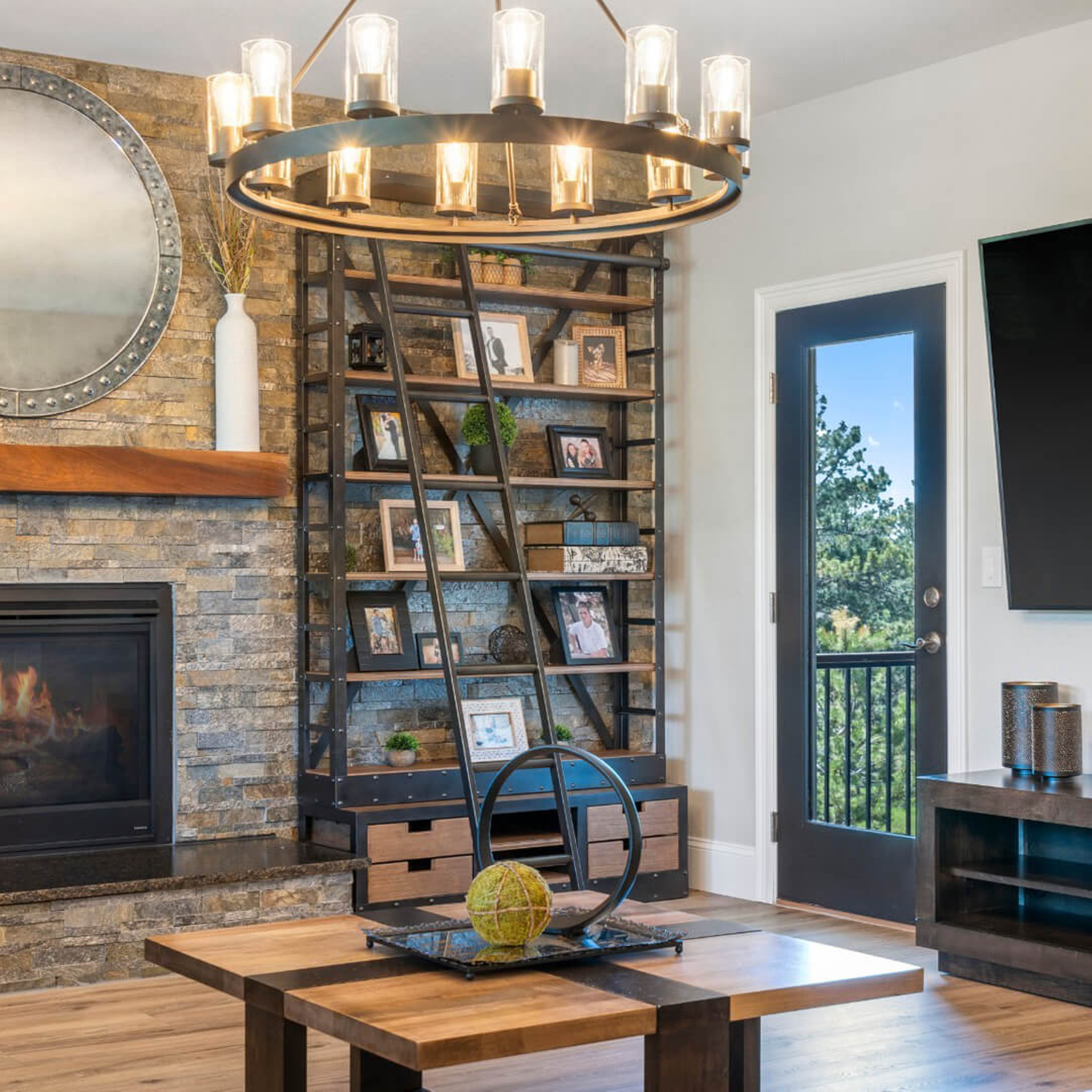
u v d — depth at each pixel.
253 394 5.01
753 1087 2.88
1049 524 4.41
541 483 5.49
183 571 5.02
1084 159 4.51
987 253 4.46
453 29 4.58
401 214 5.50
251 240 5.01
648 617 5.95
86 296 4.85
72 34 4.61
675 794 5.56
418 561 5.32
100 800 4.92
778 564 5.44
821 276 5.30
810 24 4.54
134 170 4.92
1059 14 4.46
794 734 5.37
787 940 2.80
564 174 2.78
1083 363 4.27
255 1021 2.62
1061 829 4.48
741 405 5.59
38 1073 3.44
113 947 4.33
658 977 2.50
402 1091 3.02
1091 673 4.43
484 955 2.58
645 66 2.38
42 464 4.66
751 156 5.57
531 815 5.50
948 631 4.84
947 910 4.39
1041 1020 3.90
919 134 4.98
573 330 5.77
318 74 4.98
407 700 5.46
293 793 5.20
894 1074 3.45
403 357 5.48
